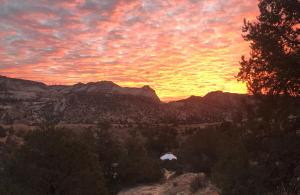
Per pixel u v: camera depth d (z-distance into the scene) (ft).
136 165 132.46
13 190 57.57
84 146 71.92
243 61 46.11
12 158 65.16
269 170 42.68
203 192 71.05
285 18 43.57
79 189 67.26
